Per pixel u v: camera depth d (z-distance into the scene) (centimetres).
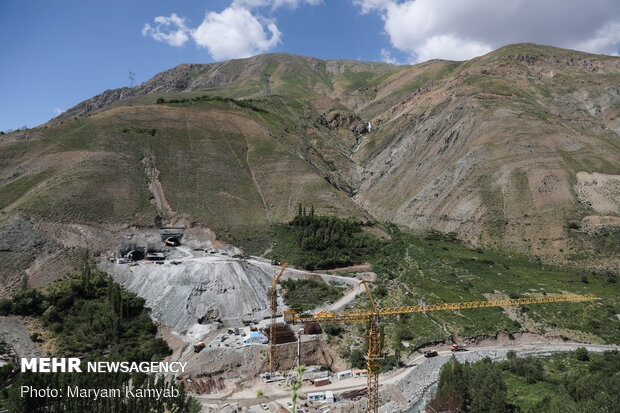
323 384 9569
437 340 11538
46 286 11438
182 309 11538
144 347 10194
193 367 9675
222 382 9481
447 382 8662
